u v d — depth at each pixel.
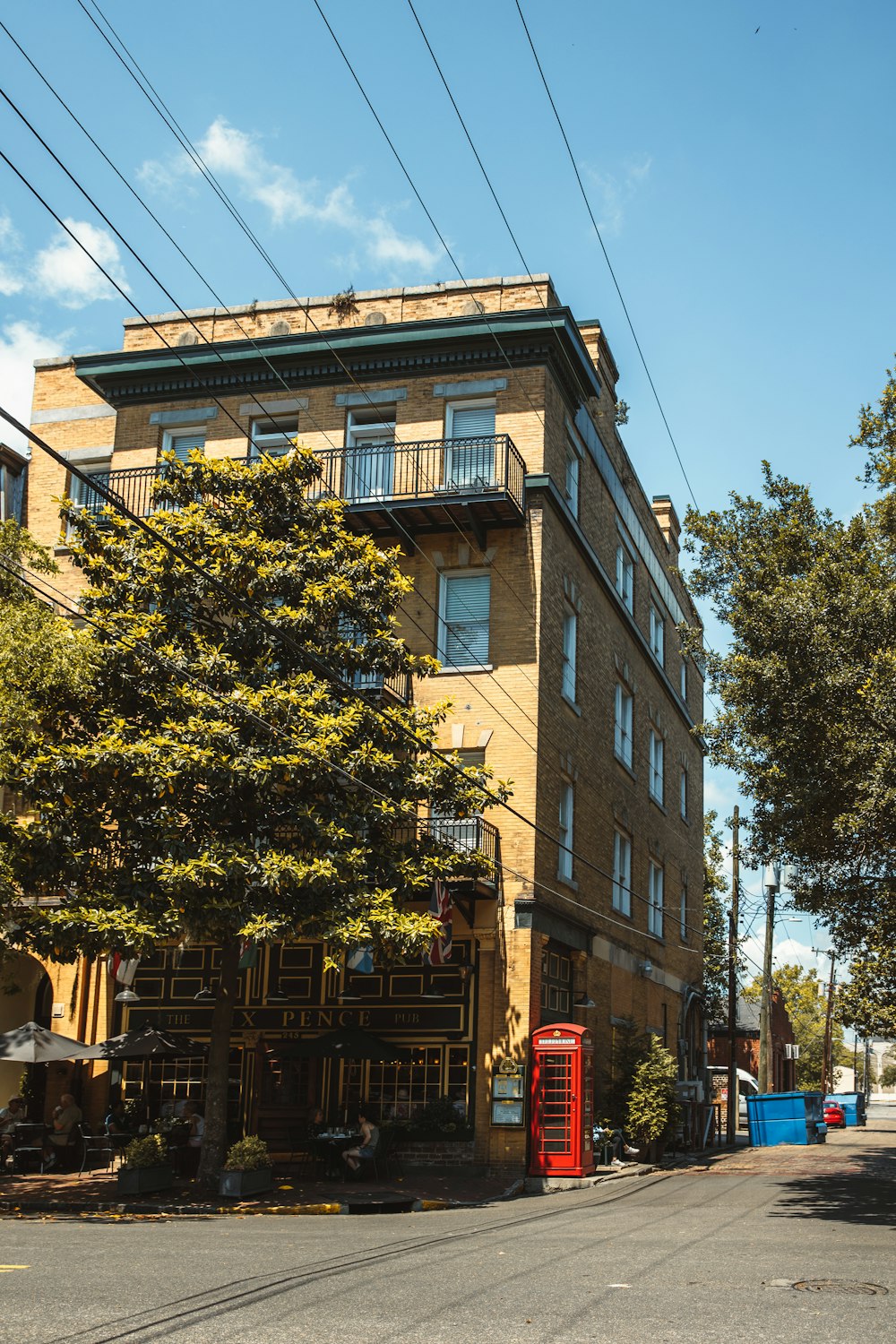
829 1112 58.53
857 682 17.34
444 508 26.34
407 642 27.16
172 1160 22.02
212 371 29.45
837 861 20.20
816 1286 10.61
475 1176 23.66
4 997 28.12
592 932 29.83
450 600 27.55
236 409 29.36
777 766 18.33
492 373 28.06
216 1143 19.91
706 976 54.19
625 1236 14.45
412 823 22.36
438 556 27.48
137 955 19.50
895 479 19.05
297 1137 25.08
